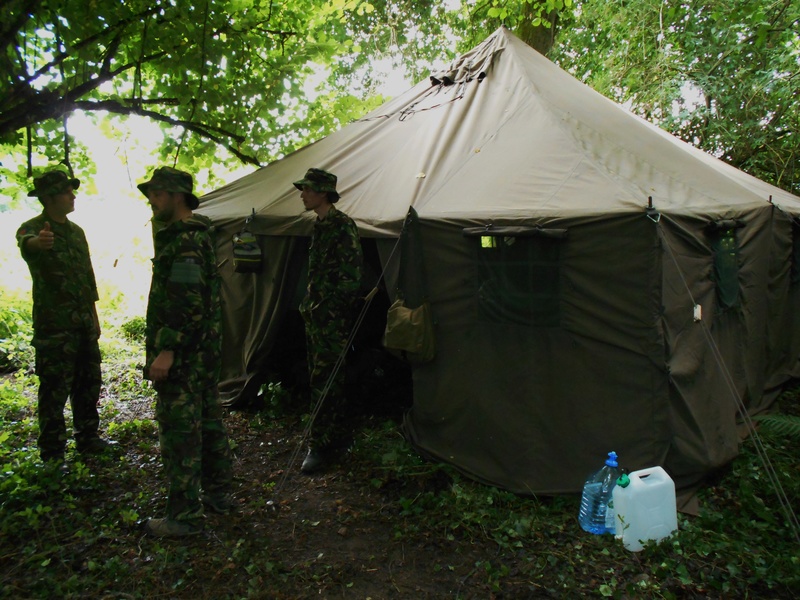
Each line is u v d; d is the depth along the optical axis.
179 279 2.67
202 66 4.25
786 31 7.39
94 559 2.67
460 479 3.50
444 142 4.20
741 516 3.08
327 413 3.61
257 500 3.29
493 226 3.33
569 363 3.24
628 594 2.50
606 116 4.37
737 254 3.93
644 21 8.63
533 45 8.94
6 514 2.98
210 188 6.30
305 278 4.94
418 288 3.61
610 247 3.08
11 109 3.70
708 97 8.24
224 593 2.49
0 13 3.29
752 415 4.36
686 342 3.21
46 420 3.51
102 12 3.80
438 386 3.65
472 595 2.53
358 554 2.82
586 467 3.22
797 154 7.98
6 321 6.57
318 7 5.24
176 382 2.78
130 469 3.61
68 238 3.63
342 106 5.93
